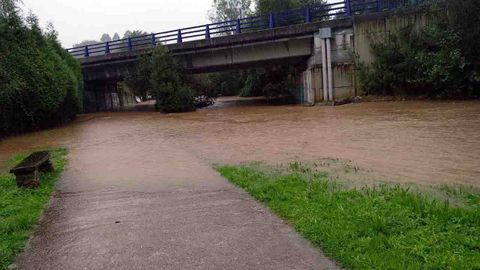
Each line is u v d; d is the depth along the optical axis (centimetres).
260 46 3219
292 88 3966
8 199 766
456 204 625
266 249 497
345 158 1060
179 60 3475
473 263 406
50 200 782
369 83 2825
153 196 774
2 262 500
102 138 1894
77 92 3125
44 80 2505
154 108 4100
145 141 1670
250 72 5216
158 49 3344
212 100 4150
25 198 777
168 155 1270
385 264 418
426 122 1639
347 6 2995
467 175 831
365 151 1140
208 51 3356
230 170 948
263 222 590
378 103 2642
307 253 477
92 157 1319
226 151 1278
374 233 499
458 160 965
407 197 624
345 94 2958
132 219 642
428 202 600
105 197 788
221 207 675
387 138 1332
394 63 2719
